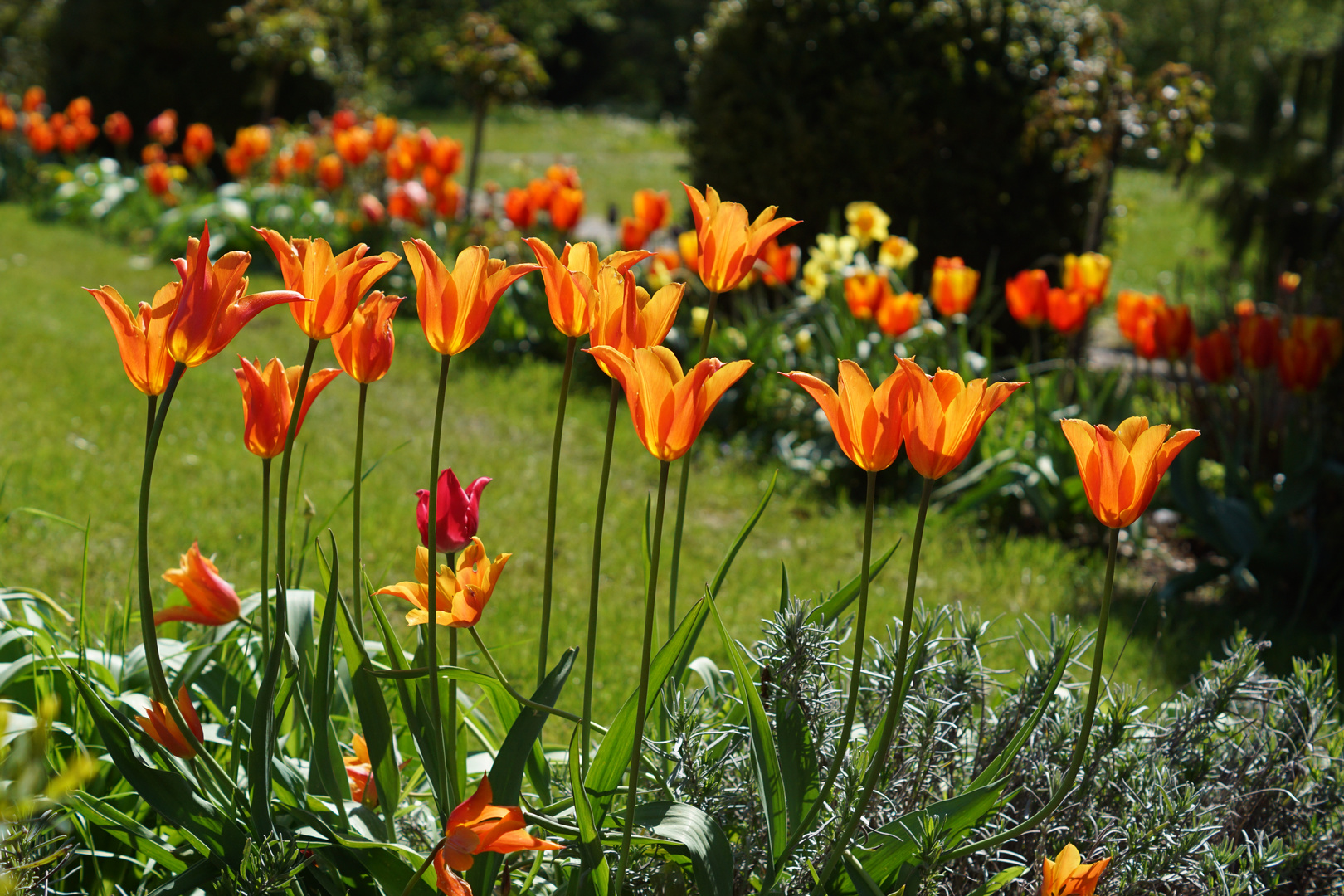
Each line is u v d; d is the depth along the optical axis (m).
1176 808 1.78
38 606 2.40
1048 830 1.81
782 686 1.73
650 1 37.28
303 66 13.91
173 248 10.12
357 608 1.78
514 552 4.49
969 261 7.22
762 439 6.21
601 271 1.51
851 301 5.61
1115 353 9.48
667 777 1.82
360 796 1.89
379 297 1.58
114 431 5.40
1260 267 8.50
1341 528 4.74
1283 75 8.52
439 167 8.20
